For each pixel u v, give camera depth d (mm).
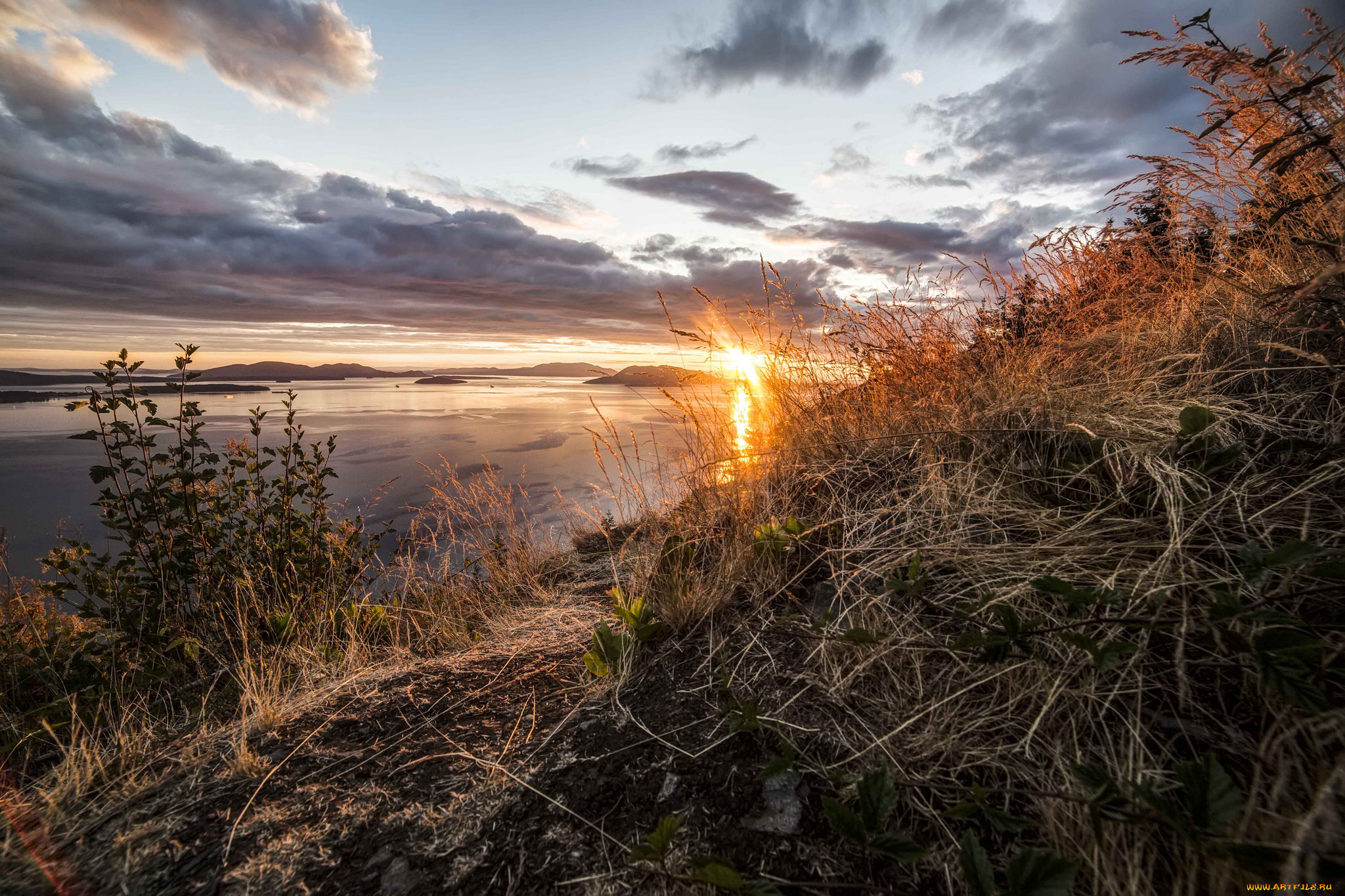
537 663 2186
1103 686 1382
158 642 2799
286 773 1685
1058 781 1256
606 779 1517
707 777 1472
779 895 1061
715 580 2299
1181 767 1057
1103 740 1308
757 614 2104
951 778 1349
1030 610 1599
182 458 3193
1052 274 3154
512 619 2787
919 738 1462
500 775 1582
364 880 1314
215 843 1447
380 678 2223
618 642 2043
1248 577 1286
